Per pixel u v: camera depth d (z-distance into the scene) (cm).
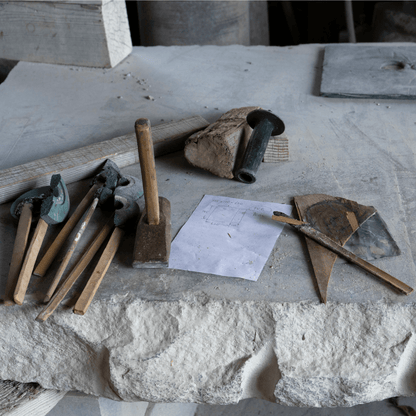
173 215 158
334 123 199
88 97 225
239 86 230
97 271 137
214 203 162
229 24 329
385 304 129
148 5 322
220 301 132
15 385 143
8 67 270
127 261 143
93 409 155
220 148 166
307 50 266
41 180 168
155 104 219
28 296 135
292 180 170
